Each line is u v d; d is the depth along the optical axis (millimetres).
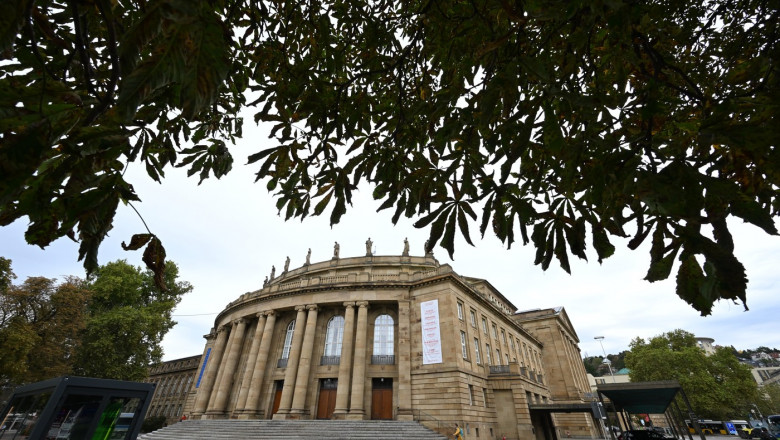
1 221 1638
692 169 1555
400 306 33312
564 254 2301
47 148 1199
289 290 36625
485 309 39312
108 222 1843
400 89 3236
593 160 2166
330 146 3055
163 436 28469
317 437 23047
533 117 2008
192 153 3061
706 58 3256
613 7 1382
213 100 1071
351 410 28656
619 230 2084
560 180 2602
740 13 2979
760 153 1439
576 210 2293
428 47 3395
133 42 1003
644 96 2041
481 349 34094
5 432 7863
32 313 27984
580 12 1816
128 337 33875
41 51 1993
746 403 60750
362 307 33500
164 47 1023
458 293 33375
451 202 2377
